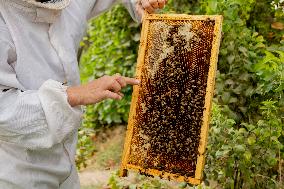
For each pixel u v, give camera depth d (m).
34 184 2.02
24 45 1.91
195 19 2.11
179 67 2.12
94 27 5.93
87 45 6.56
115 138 5.59
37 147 1.87
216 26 2.06
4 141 1.95
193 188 3.04
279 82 2.78
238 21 3.21
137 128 2.16
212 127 2.88
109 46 5.68
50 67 2.01
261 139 2.82
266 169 2.96
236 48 3.32
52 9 1.93
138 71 2.16
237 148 2.74
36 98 1.81
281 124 2.85
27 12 1.91
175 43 2.14
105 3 2.44
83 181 4.56
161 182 3.31
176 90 2.12
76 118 1.88
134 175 3.90
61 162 2.11
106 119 5.71
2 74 1.83
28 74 1.93
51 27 2.00
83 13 2.23
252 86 3.32
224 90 3.35
